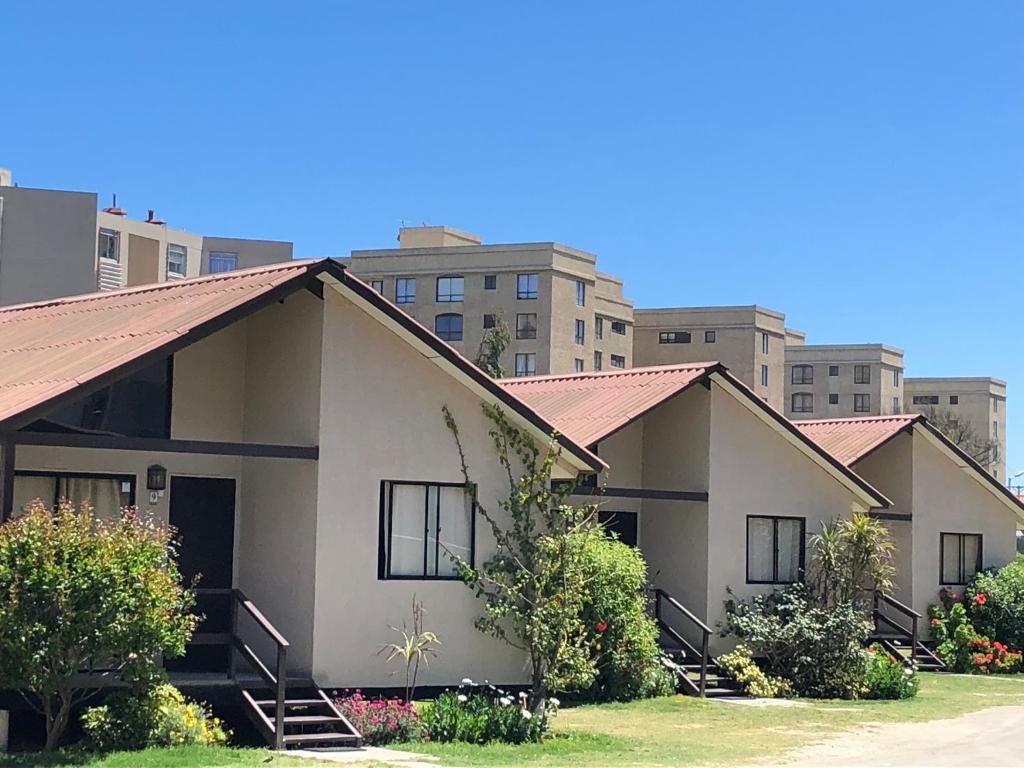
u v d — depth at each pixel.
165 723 16.52
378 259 85.50
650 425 29.22
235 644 18.94
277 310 20.98
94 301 24.19
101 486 19.61
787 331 125.12
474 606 21.73
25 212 59.47
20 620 15.05
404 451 21.05
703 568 27.94
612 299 92.81
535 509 22.48
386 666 20.67
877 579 29.53
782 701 25.95
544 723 19.75
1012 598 35.75
